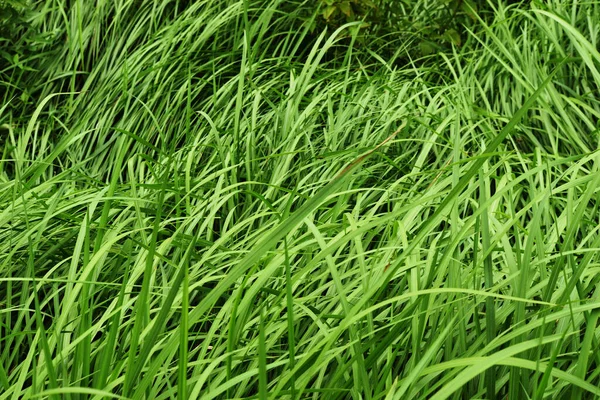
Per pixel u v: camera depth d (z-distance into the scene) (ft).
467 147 8.47
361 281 5.59
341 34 11.21
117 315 4.40
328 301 5.64
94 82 11.42
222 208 7.76
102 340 5.24
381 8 11.26
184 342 3.76
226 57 10.91
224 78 10.73
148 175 8.18
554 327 4.88
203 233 7.27
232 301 5.01
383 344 4.46
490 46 10.39
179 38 10.82
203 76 10.36
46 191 8.16
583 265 4.40
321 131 9.19
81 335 4.48
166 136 9.75
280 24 11.46
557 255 4.67
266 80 10.44
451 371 4.45
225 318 5.33
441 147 8.55
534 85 9.40
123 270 6.54
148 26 11.72
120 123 10.01
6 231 6.92
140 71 10.69
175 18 11.51
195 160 8.43
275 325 5.14
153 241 3.91
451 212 5.08
